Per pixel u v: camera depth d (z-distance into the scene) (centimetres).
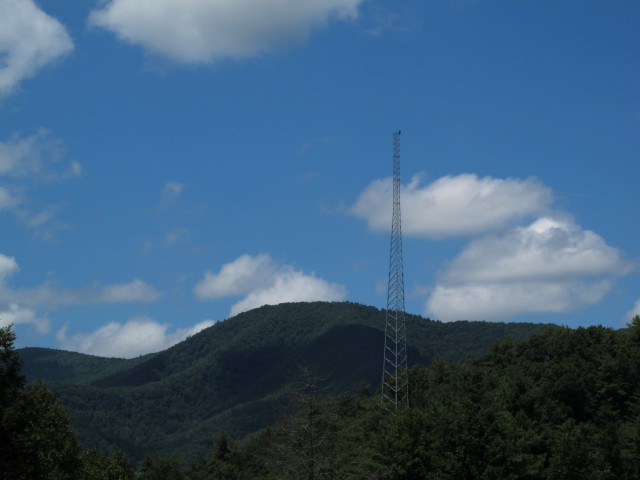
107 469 8488
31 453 4900
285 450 5803
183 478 14112
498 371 14125
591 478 8050
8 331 4844
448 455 7638
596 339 15400
